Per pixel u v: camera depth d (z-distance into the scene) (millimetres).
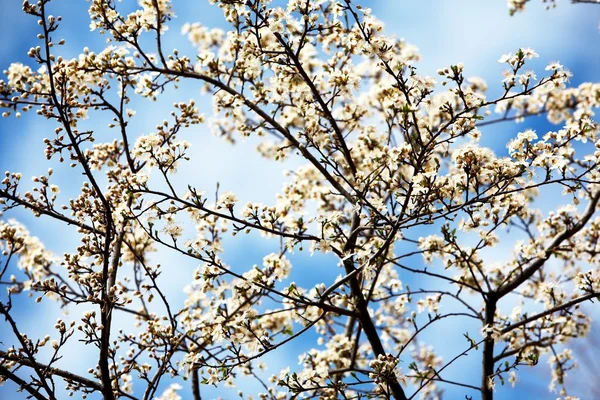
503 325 6668
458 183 5219
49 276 6703
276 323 7590
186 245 5367
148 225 5293
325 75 6617
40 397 5152
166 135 6020
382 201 5660
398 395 5910
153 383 5684
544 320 6887
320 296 5551
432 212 5199
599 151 5070
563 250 6820
